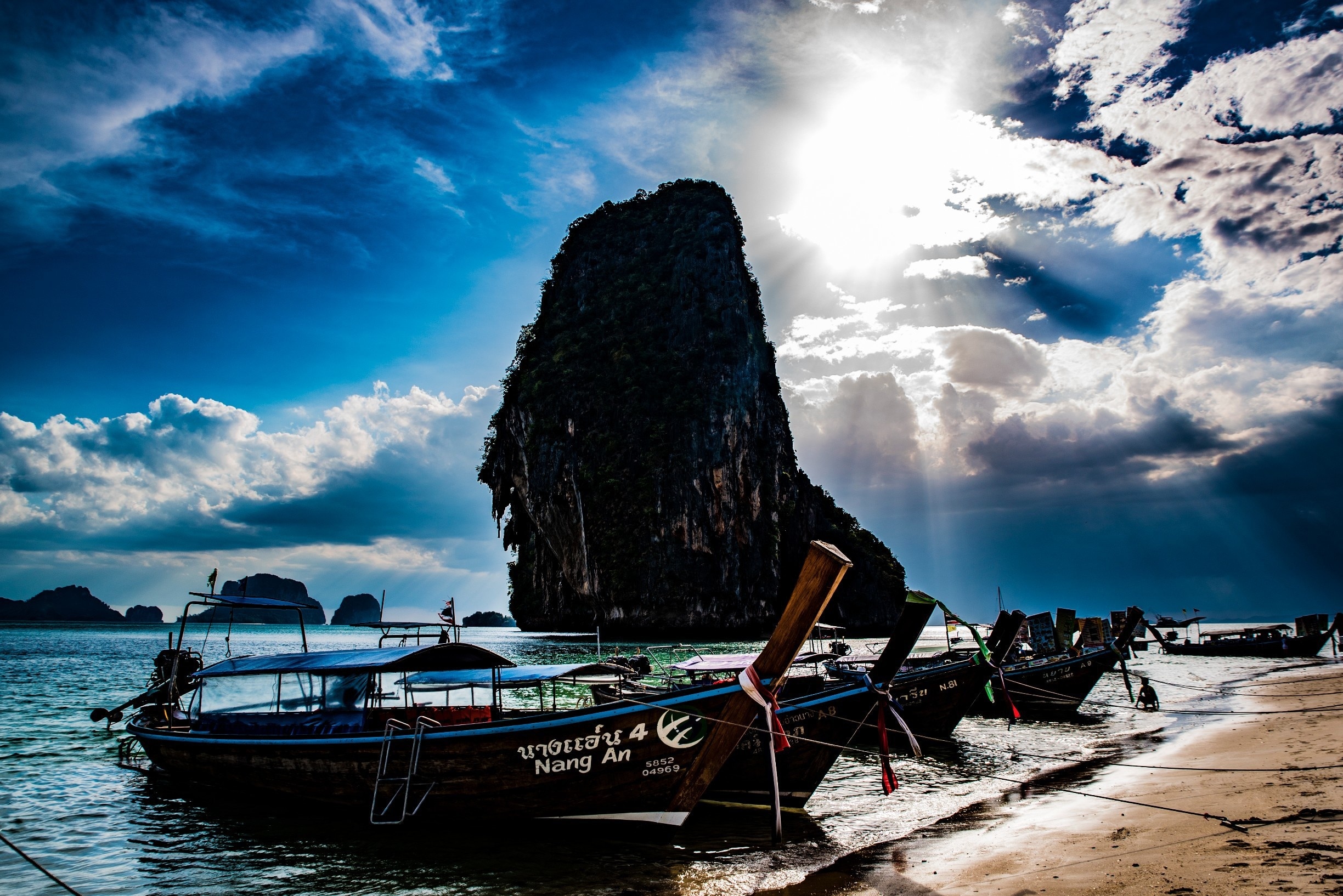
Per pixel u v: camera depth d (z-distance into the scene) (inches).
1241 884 257.8
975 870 314.7
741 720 348.2
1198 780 445.7
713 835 394.3
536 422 3870.6
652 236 4495.6
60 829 426.6
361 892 327.0
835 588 327.6
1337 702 797.2
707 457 3649.1
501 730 378.6
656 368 3922.2
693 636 3533.5
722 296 4136.3
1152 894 258.1
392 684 471.2
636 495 3545.8
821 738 429.4
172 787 511.5
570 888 323.0
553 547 3811.5
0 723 830.5
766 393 4276.6
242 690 472.4
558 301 4453.7
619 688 562.3
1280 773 436.5
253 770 444.1
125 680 1325.0
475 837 391.2
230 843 394.6
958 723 615.8
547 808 382.9
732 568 3627.0
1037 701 791.1
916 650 1822.1
